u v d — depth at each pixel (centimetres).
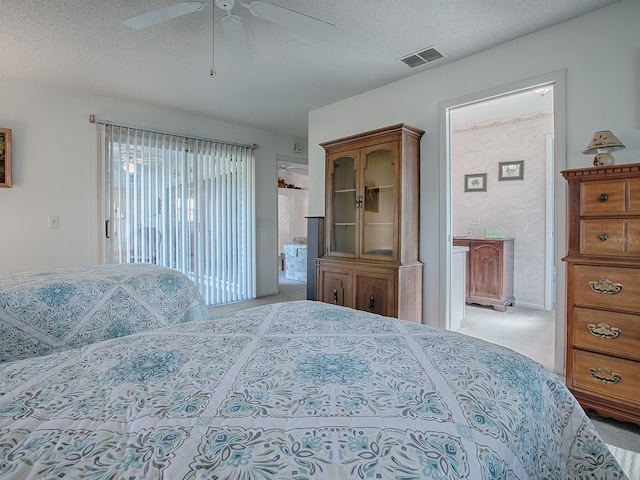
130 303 217
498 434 66
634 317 184
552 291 440
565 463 94
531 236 455
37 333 185
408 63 307
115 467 53
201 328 123
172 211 430
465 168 507
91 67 311
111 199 386
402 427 63
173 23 243
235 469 53
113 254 388
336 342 108
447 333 118
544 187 445
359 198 334
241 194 495
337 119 403
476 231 498
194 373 86
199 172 452
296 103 406
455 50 284
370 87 360
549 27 252
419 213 328
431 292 322
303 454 56
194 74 328
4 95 329
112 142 385
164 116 425
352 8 228
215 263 468
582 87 240
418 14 235
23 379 83
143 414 67
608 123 230
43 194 349
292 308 152
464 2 222
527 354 292
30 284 197
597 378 196
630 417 185
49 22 241
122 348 103
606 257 192
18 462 54
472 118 477
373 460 55
